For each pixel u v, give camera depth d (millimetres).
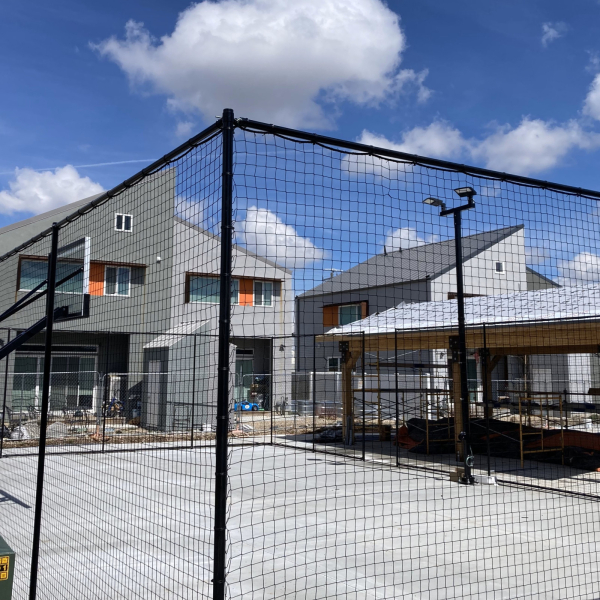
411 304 17281
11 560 2598
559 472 12773
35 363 19906
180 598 4879
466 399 11594
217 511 2771
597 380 20047
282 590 5246
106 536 7164
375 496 9898
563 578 5660
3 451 14469
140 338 16375
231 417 15758
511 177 4273
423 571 5875
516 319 13086
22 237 20359
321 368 22906
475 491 10586
